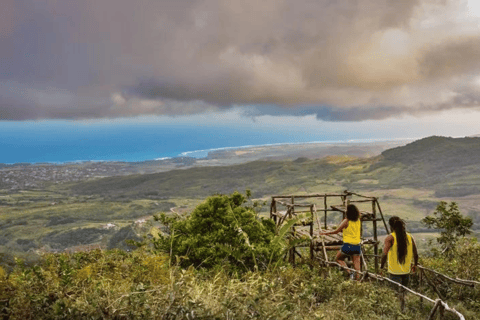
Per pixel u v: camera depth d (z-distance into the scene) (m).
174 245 7.31
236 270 6.70
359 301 5.18
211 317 3.27
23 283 3.77
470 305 6.09
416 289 6.96
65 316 3.28
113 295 3.49
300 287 5.39
